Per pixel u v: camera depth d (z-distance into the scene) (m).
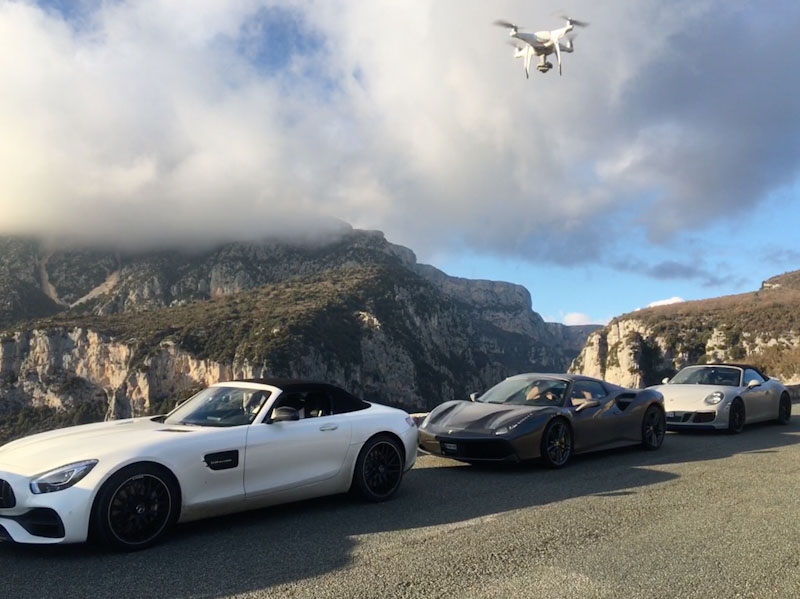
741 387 12.50
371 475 6.50
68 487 4.52
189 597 3.84
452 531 5.38
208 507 5.21
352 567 4.42
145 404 75.19
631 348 75.25
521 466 8.68
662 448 10.27
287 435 5.83
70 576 4.20
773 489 7.02
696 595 3.91
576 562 4.54
